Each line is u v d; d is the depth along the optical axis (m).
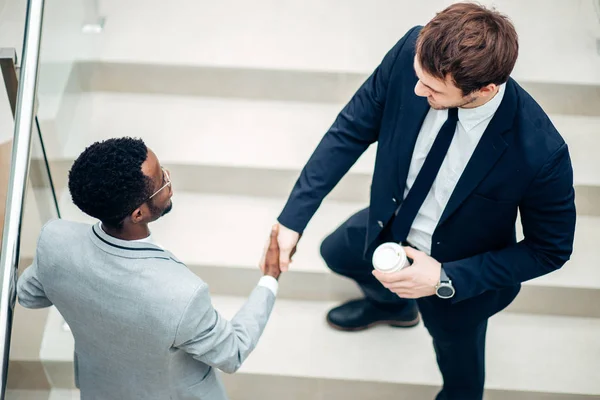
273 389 2.78
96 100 3.03
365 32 3.13
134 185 1.53
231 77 2.99
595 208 2.87
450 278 1.93
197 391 1.86
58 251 1.67
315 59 3.00
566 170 1.72
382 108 1.95
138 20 3.14
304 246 2.85
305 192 2.10
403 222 2.04
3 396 1.74
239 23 3.15
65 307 1.73
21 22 2.52
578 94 2.91
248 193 2.97
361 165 2.87
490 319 2.86
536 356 2.76
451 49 1.49
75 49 2.76
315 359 2.75
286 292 2.89
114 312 1.64
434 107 1.67
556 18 3.13
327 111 3.04
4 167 2.53
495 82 1.55
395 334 2.83
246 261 2.78
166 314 1.60
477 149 1.75
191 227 2.87
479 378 2.51
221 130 2.95
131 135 2.90
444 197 1.91
